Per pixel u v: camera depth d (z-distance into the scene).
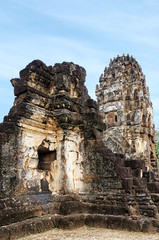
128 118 31.78
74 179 9.74
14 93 9.01
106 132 27.08
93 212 8.98
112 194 8.98
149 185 10.31
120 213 8.38
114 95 33.81
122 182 8.88
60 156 9.52
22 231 6.74
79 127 10.30
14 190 7.61
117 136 26.59
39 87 9.51
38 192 8.62
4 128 7.80
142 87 33.84
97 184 9.55
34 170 8.68
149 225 7.39
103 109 34.50
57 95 9.72
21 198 7.68
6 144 7.59
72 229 7.64
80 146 10.40
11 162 7.67
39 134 9.14
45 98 9.52
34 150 8.80
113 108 33.38
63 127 9.62
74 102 10.35
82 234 7.13
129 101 32.50
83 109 10.75
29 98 8.69
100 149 9.90
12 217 6.98
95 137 10.26
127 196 8.57
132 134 30.95
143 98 32.53
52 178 9.47
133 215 8.07
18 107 8.43
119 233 7.28
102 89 35.44
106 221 7.93
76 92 10.80
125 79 33.97
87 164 10.08
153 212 8.05
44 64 9.69
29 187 8.27
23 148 8.26
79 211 8.92
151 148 32.97
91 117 10.59
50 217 7.82
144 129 31.02
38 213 7.94
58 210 8.63
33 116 8.74
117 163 9.37
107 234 7.15
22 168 8.06
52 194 9.07
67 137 9.68
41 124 9.17
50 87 10.04
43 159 9.91
